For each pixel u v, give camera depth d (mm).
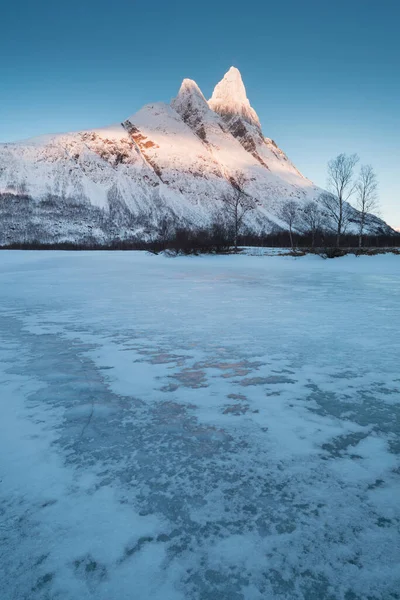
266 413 3508
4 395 3967
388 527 2021
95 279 17031
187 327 7289
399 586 1661
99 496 2293
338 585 1666
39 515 2121
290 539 1934
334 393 3996
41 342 6199
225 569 1754
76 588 1646
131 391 4082
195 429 3191
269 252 38781
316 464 2650
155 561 1795
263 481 2443
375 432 3135
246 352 5586
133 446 2912
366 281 16000
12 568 1755
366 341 6191
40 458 2740
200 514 2125
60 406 3686
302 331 6926
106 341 6258
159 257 37000
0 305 9930
